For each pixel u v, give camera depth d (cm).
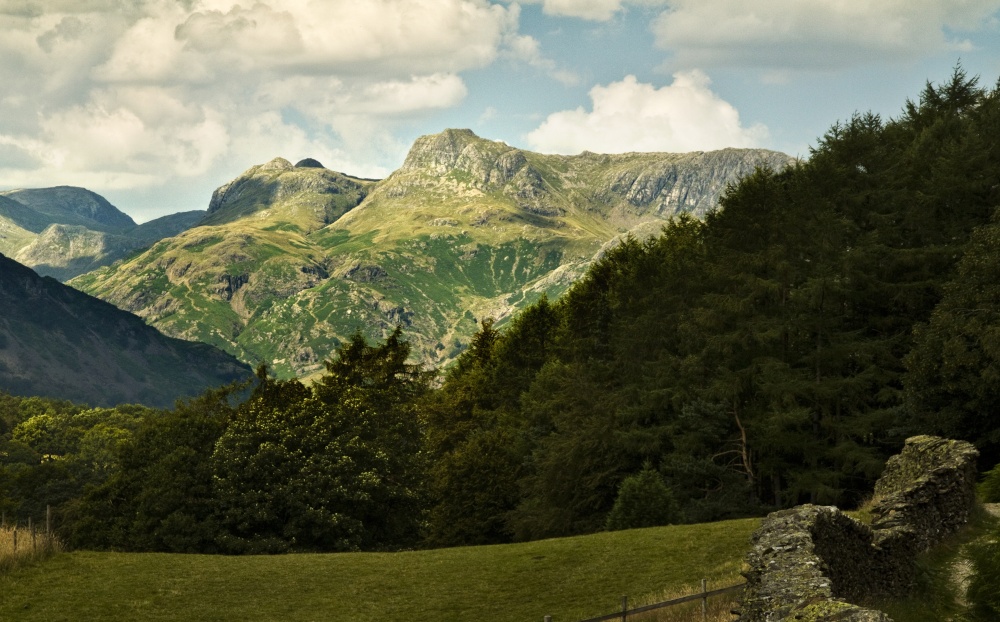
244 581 3725
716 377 6081
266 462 5912
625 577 3309
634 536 3959
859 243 6016
